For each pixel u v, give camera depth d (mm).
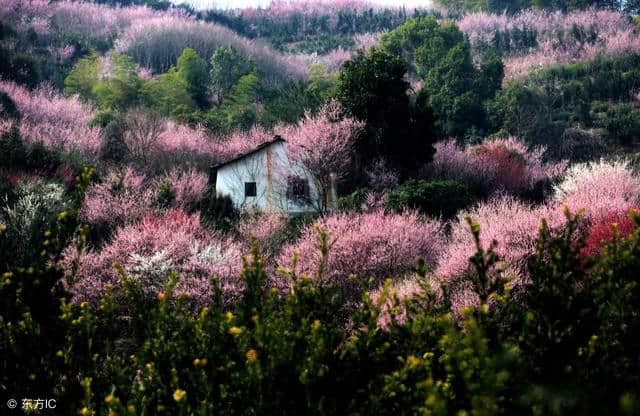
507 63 98125
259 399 3252
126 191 24469
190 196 28500
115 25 131500
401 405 3176
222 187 30797
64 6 132375
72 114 55156
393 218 19000
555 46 103938
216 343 3576
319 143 29938
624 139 60906
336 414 3162
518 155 41938
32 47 93812
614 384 2957
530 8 144750
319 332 3432
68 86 72188
